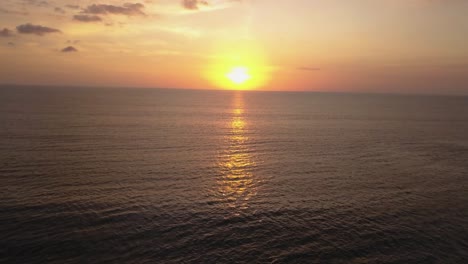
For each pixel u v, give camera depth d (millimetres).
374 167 42375
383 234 23609
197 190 32125
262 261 19938
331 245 21984
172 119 91250
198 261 19672
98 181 33219
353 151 52312
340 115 116812
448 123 96312
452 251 21391
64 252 19844
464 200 30625
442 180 37000
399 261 20125
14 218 23828
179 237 22469
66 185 31516
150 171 37750
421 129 80875
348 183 35469
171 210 26922
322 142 60000
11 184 30984
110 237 21922
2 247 19984
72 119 78688
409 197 31266
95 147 48562
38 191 29516
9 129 60125
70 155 42969
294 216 26578
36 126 65062
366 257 20562
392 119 105438
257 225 24781
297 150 52469
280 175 38156
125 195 29734
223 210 27406
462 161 46406
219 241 22172
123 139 56250
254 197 30719
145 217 25297
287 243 22172
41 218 24094
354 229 24359
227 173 38312
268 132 71625
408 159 47250
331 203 29484
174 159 43906
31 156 41438
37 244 20531
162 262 19375
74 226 23156
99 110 106062
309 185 34594
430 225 25172
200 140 59375
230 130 73500
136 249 20656
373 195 31734
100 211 25906
